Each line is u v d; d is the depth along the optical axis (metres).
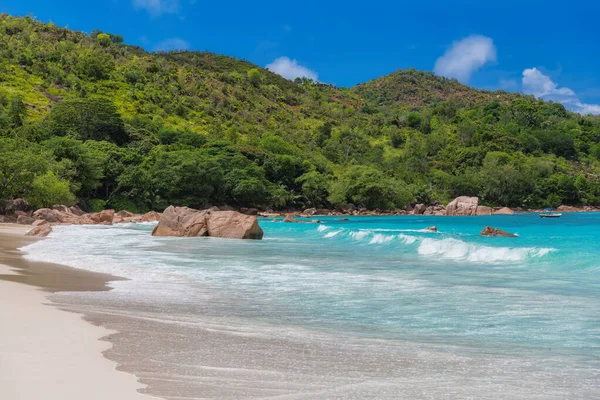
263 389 5.68
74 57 150.75
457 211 97.88
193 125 137.25
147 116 128.38
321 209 100.44
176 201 86.44
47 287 13.50
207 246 29.50
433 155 157.75
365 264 20.23
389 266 19.64
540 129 187.62
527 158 150.75
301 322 9.88
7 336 7.58
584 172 154.75
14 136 78.69
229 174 94.00
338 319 10.20
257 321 9.91
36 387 5.31
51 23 177.50
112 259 21.50
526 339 8.57
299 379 6.13
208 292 13.40
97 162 79.19
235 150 104.50
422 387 5.90
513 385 6.03
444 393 5.69
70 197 63.12
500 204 130.12
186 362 6.73
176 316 10.16
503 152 146.88
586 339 8.57
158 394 5.32
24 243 28.95
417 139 166.50
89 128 98.25
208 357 7.03
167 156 90.81
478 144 159.00
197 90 166.00
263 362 6.89
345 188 104.00
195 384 5.76
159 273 17.17
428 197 117.38
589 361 7.21
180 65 193.38
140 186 83.81
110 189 86.62
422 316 10.48
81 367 6.16
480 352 7.69
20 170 55.56
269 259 22.27
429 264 20.44
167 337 8.15
